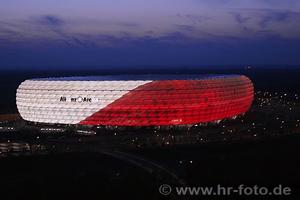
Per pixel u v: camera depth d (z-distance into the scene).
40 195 142.25
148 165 177.12
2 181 156.75
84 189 147.50
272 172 160.12
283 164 171.25
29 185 151.88
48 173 167.50
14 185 152.12
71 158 189.25
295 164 170.75
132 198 138.50
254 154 190.12
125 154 195.88
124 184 151.50
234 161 177.50
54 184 152.88
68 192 144.88
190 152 198.75
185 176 160.25
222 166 170.38
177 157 190.12
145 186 148.75
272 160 177.75
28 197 140.62
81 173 166.88
